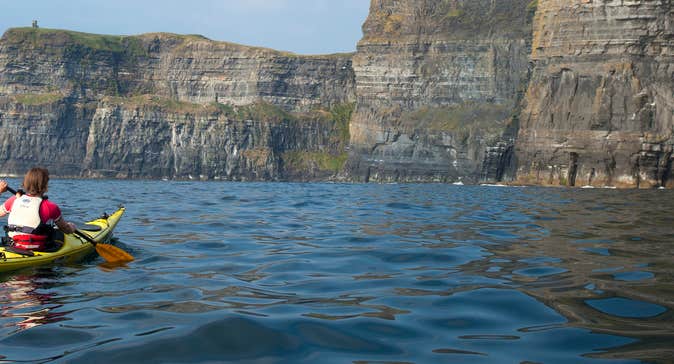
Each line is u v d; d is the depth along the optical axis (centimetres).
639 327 574
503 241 1283
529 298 703
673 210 2516
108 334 552
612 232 1477
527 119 12294
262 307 664
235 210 2403
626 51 10962
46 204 903
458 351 514
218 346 519
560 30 11731
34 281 804
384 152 16788
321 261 1013
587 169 11244
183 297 713
